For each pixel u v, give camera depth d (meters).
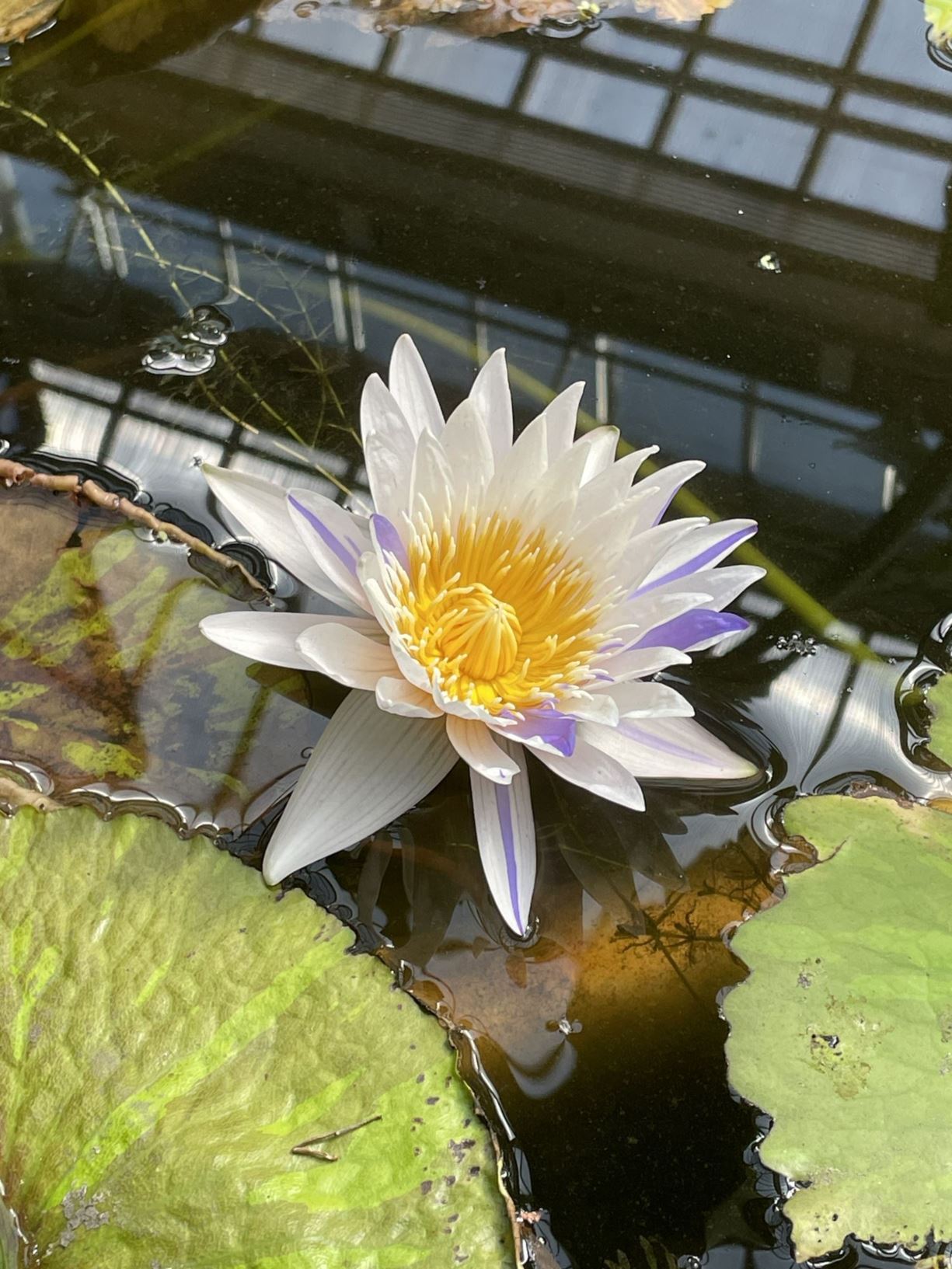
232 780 0.40
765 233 0.58
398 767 0.39
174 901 0.37
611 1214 0.35
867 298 0.56
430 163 0.58
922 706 0.44
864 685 0.45
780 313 0.55
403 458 0.41
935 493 0.50
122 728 0.40
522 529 0.41
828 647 0.46
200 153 0.57
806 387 0.53
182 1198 0.34
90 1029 0.36
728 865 0.41
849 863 0.40
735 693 0.44
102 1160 0.34
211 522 0.46
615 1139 0.36
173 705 0.41
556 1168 0.36
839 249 0.58
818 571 0.48
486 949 0.39
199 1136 0.34
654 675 0.45
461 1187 0.35
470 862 0.40
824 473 0.50
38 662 0.41
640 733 0.41
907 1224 0.35
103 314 0.52
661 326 0.54
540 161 0.59
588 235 0.57
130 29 0.61
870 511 0.49
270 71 0.60
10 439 0.47
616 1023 0.38
